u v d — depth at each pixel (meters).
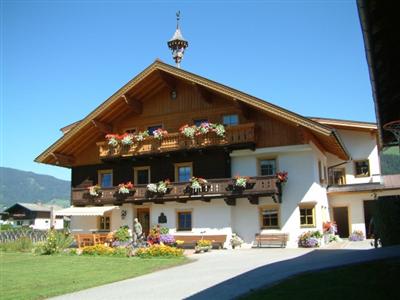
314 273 11.26
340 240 27.28
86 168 30.84
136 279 13.69
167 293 11.02
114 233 26.56
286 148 25.03
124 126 29.75
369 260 12.15
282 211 24.83
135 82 27.52
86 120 28.78
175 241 24.77
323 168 28.55
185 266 16.19
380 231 16.47
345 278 10.12
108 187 28.66
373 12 6.89
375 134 30.58
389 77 9.41
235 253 20.69
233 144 25.52
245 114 25.83
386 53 8.28
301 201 24.48
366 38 7.45
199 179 25.50
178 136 26.98
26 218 79.25
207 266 15.73
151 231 25.86
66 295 11.48
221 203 25.86
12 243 25.62
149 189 26.81
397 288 8.75
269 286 10.30
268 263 15.35
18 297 11.25
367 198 28.61
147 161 28.86
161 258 18.73
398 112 12.28
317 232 23.62
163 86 28.86
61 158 30.44
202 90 26.75
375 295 8.38
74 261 18.44
